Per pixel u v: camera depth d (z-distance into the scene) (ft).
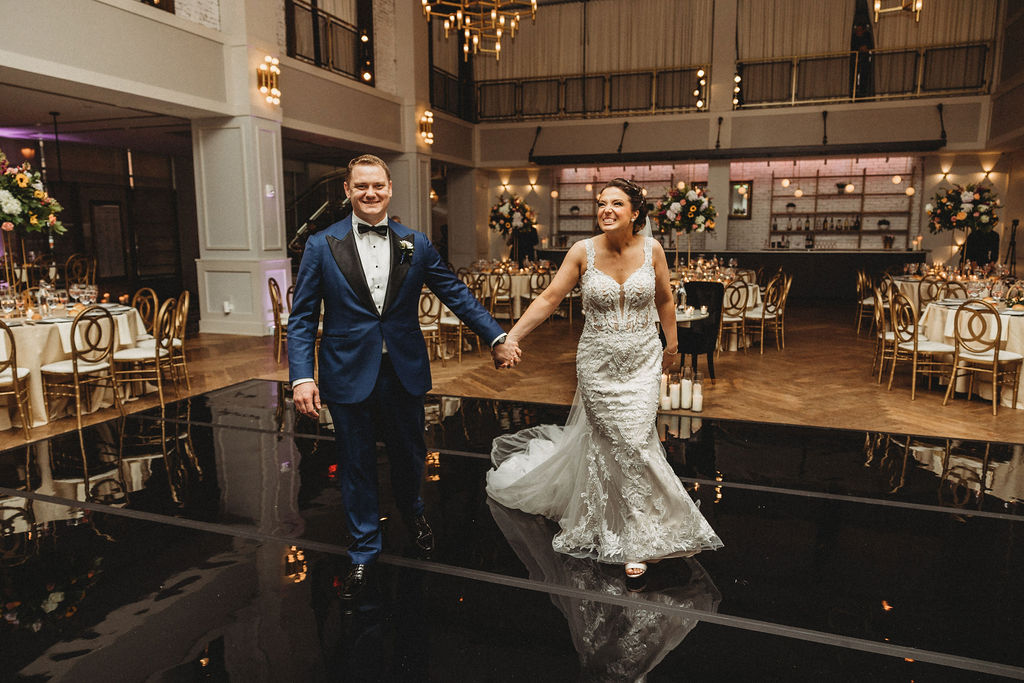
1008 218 41.01
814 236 46.65
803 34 43.11
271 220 29.04
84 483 11.77
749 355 24.17
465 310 8.54
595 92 47.93
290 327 7.70
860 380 19.94
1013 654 6.86
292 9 32.22
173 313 18.07
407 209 41.63
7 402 15.02
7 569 8.71
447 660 6.75
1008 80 36.96
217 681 6.42
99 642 7.07
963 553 9.09
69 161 38.65
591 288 8.38
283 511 10.51
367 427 7.91
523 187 51.72
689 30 45.24
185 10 25.98
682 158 45.19
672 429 14.82
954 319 17.70
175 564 8.80
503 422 15.48
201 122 28.22
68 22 20.40
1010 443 13.84
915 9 23.47
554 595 8.03
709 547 9.15
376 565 8.75
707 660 6.75
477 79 50.31
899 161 44.39
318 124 32.96
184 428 15.02
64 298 18.37
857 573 8.53
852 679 6.45
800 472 12.18
